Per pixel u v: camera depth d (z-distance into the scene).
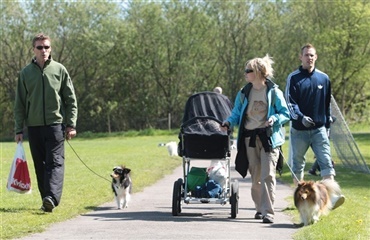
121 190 11.97
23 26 61.81
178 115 66.00
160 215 11.01
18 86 11.22
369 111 60.09
